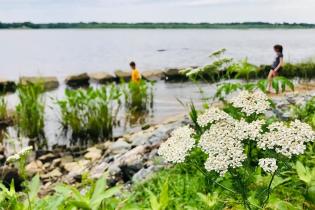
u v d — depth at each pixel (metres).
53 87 30.55
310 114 7.52
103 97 15.34
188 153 3.72
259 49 80.38
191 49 83.00
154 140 11.02
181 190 6.35
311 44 103.31
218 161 3.44
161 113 18.81
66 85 31.69
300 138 3.38
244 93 3.95
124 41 136.12
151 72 33.56
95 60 59.44
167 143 3.83
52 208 4.02
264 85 6.21
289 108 9.32
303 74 29.38
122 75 34.09
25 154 4.82
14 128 16.52
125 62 55.44
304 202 4.60
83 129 15.26
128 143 12.39
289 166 3.51
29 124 15.34
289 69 29.59
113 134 15.48
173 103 21.27
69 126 15.84
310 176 4.01
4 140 15.12
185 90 26.22
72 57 65.38
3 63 55.25
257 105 3.84
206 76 29.98
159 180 7.30
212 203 4.18
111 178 9.02
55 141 14.98
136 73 20.83
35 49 88.81
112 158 11.15
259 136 3.47
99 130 15.19
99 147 13.86
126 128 16.30
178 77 32.62
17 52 78.56
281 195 4.83
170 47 92.56
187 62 52.91
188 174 6.96
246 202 3.58
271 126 3.53
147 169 8.45
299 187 4.80
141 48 90.00
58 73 43.38
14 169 10.38
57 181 10.89
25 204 4.21
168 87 28.27
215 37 182.00
